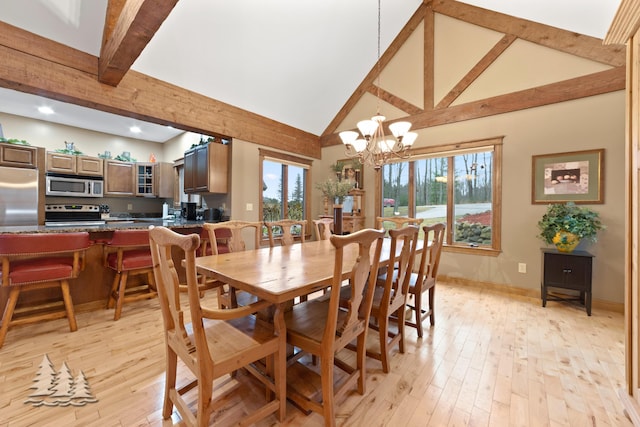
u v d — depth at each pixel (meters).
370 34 4.03
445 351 2.10
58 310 2.57
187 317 2.67
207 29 3.01
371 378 1.76
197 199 5.11
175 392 1.34
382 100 4.61
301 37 3.55
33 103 4.21
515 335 2.36
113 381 1.68
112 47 2.38
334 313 1.26
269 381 1.44
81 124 5.22
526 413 1.47
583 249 3.04
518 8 3.28
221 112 3.93
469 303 3.14
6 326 2.05
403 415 1.45
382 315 1.80
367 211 4.86
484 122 3.68
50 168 4.69
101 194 5.35
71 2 2.39
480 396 1.60
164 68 3.19
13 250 2.03
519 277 3.43
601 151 2.95
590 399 1.57
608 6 2.55
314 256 2.10
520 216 3.42
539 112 3.30
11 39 2.37
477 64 3.72
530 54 3.36
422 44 4.18
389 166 4.66
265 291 1.24
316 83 4.38
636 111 1.40
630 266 1.47
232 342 1.29
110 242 2.60
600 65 2.97
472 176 3.83
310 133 5.34
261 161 4.50
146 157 6.43
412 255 2.04
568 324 2.58
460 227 3.94
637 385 1.41
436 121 4.06
